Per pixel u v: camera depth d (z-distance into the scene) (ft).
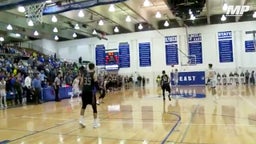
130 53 81.35
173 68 77.61
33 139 17.62
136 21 76.23
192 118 23.91
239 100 36.86
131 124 21.93
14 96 42.88
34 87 44.01
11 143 16.67
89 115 27.61
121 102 40.24
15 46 81.05
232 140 15.71
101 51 83.71
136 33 80.69
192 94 48.93
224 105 32.14
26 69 54.39
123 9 60.75
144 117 25.43
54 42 87.97
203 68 75.36
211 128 19.30
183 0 46.39
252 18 71.82
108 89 66.44
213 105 32.55
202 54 75.61
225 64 73.92
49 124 23.20
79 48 86.02
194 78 75.36
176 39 77.51
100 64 83.61
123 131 19.27
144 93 57.21
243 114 25.22
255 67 71.77
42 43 87.97
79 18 61.16
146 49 79.92
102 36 80.18
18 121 25.68
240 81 72.49
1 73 45.93
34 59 66.74
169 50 77.97
